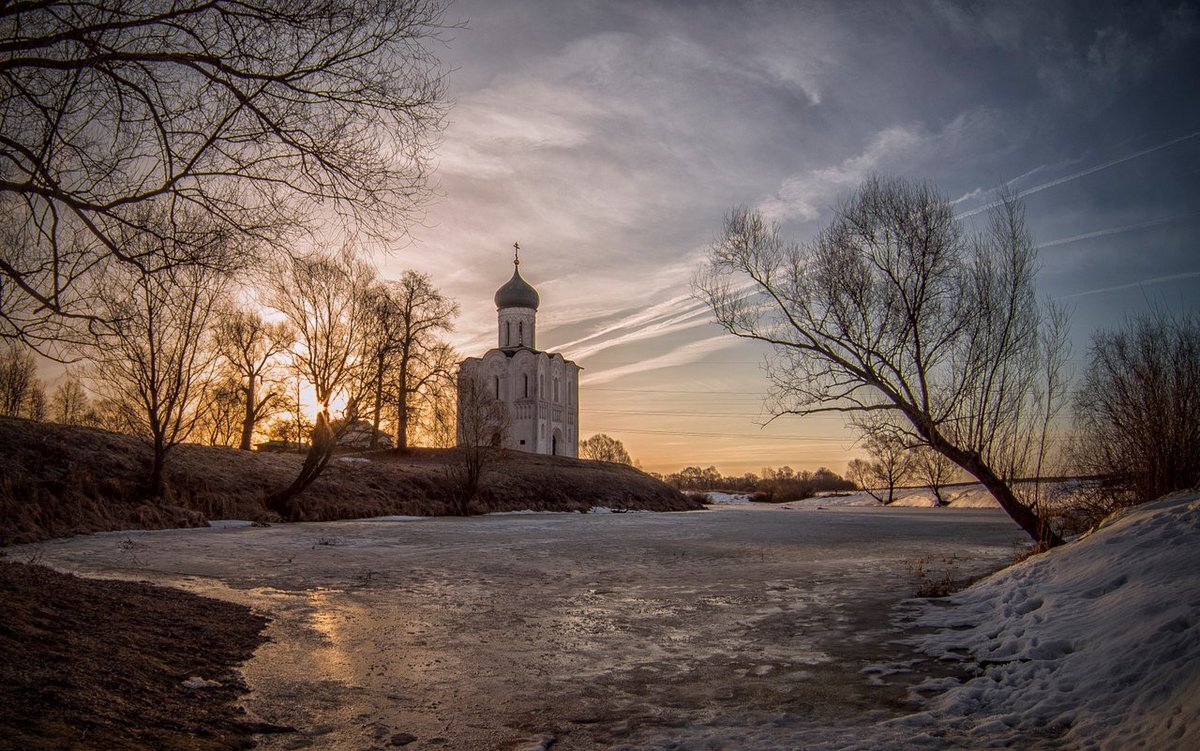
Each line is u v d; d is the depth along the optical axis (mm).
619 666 7777
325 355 29469
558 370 87062
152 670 6398
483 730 5770
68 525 20594
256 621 9430
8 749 3998
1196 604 6418
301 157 7668
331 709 6152
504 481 46312
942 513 50156
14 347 8336
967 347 14883
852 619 10250
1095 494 15836
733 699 6625
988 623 9117
